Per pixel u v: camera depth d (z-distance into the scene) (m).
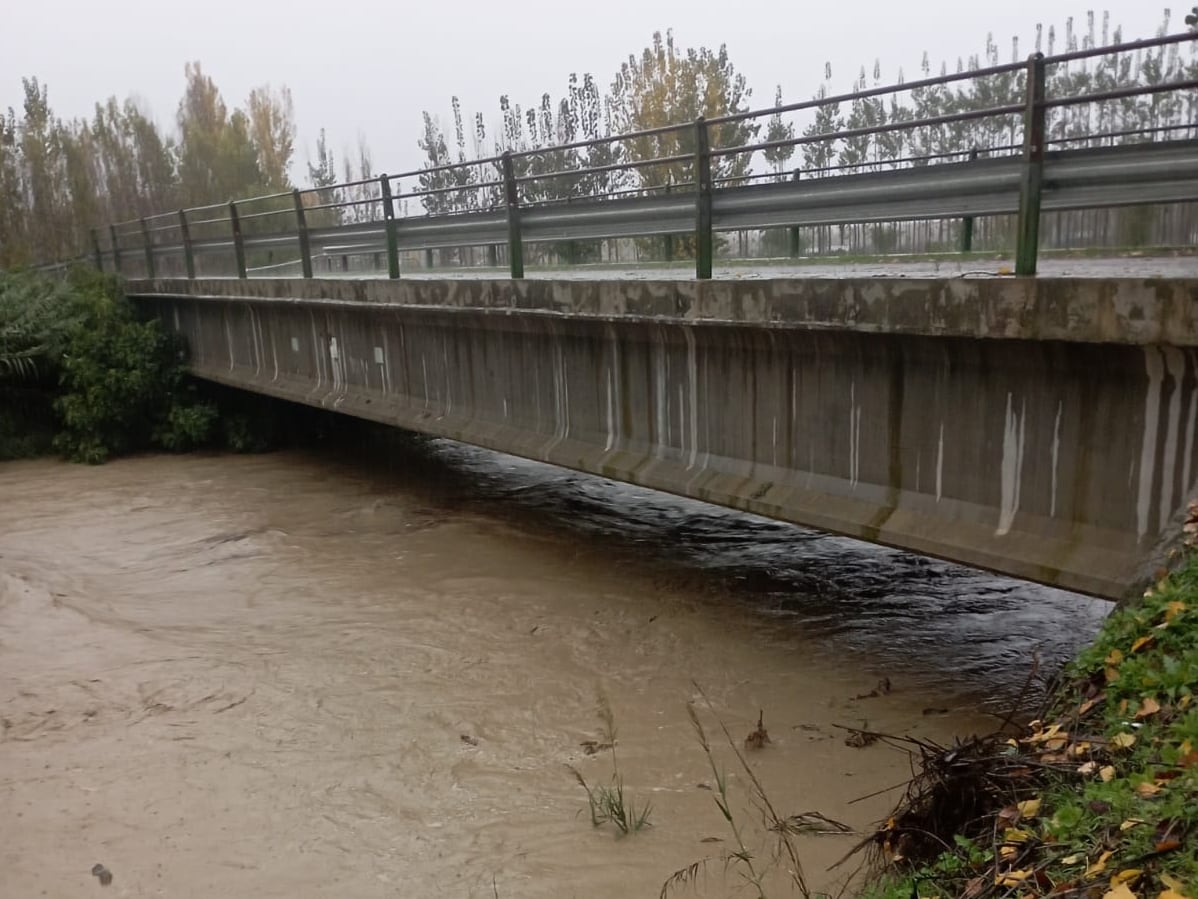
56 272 20.72
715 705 6.18
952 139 10.90
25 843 4.99
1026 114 4.70
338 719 6.26
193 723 6.29
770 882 4.27
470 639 7.52
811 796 5.00
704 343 7.00
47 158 27.16
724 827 4.77
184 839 4.99
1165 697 3.33
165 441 16.41
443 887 4.47
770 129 16.41
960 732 5.58
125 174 32.34
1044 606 7.70
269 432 16.62
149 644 7.73
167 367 16.88
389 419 11.10
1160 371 4.41
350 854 4.78
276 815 5.17
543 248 14.64
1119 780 3.04
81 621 8.29
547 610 8.05
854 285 5.52
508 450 9.16
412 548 10.12
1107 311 4.33
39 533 11.46
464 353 9.88
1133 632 3.77
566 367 8.49
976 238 9.80
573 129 24.89
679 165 18.75
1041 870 2.84
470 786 5.36
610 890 4.35
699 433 7.23
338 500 12.55
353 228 11.70
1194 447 4.36
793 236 10.85
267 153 41.41
